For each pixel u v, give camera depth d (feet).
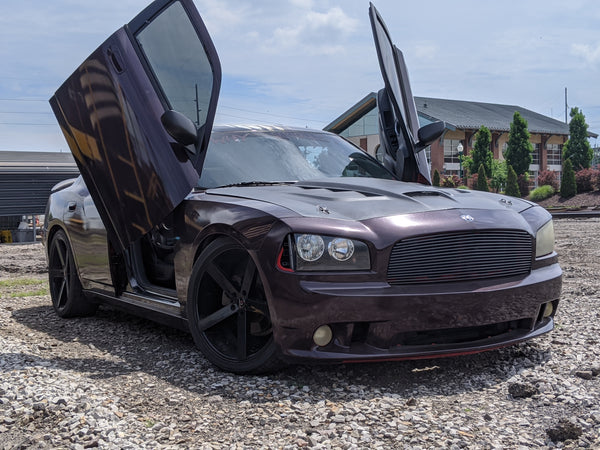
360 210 9.07
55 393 8.44
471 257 8.86
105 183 11.75
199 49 10.97
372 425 7.21
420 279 8.59
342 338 8.42
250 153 12.45
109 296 13.30
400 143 13.42
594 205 96.27
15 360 10.35
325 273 8.36
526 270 9.42
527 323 9.41
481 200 10.18
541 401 7.93
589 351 10.21
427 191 10.18
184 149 10.66
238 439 6.89
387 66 12.89
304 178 12.09
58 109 12.13
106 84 11.07
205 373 9.55
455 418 7.39
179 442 6.82
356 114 121.70
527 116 179.11
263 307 8.96
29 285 22.89
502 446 6.54
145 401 8.22
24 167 63.52
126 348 11.60
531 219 9.90
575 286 17.61
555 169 166.61
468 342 8.90
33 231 65.21
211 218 9.72
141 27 11.13
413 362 9.77
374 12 12.64
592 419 7.21
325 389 8.55
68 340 12.55
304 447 6.62
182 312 10.55
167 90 11.00
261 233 8.75
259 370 9.08
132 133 10.93
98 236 13.12
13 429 7.32
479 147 129.80
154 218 10.85
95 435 7.01
